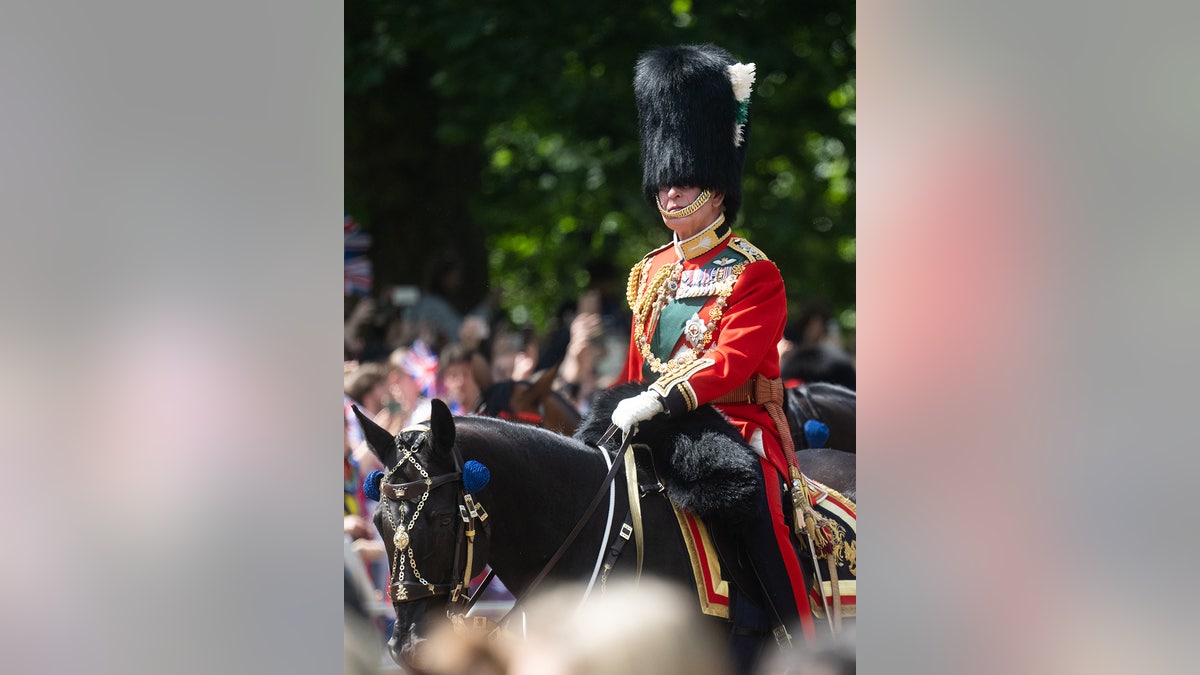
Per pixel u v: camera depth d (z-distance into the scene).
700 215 15.84
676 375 14.60
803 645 14.41
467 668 13.22
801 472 15.96
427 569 13.09
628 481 14.55
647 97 16.28
